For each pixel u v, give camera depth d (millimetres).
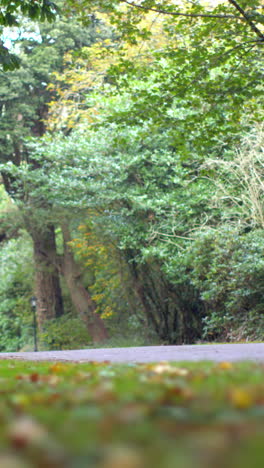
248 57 17859
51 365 8914
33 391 5113
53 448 2361
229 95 17312
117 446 2354
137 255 29047
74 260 38750
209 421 3049
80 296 37969
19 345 43375
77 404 3973
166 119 17797
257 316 24906
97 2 16984
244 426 2820
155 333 32719
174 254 27922
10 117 33375
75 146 28812
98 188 28125
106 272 36000
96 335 37406
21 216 34375
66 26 33094
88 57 18375
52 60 33125
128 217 29375
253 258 24000
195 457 2113
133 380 5570
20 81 32000
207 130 17906
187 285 29875
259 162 23250
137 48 28812
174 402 3996
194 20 17594
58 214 32125
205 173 21141
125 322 38031
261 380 5160
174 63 17953
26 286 44156
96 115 30000
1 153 34656
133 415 3230
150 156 29125
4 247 43531
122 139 18344
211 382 5191
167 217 28562
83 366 8031
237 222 25359
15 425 2836
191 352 12172
